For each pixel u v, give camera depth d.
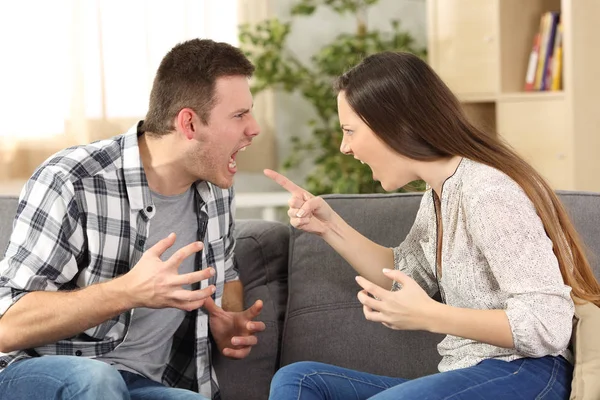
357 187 4.03
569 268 1.57
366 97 1.65
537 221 1.52
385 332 1.92
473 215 1.54
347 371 1.73
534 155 3.49
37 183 1.76
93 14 4.01
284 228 2.19
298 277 2.02
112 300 1.63
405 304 1.50
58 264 1.73
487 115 3.82
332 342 1.94
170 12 4.12
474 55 3.67
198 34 4.18
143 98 4.10
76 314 1.64
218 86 1.80
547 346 1.48
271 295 2.08
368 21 4.48
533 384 1.51
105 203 1.79
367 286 1.53
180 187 1.88
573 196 1.89
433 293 1.86
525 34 3.59
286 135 4.47
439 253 1.73
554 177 3.42
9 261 1.73
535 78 3.52
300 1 4.40
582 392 1.49
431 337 1.89
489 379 1.50
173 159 1.83
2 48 3.92
